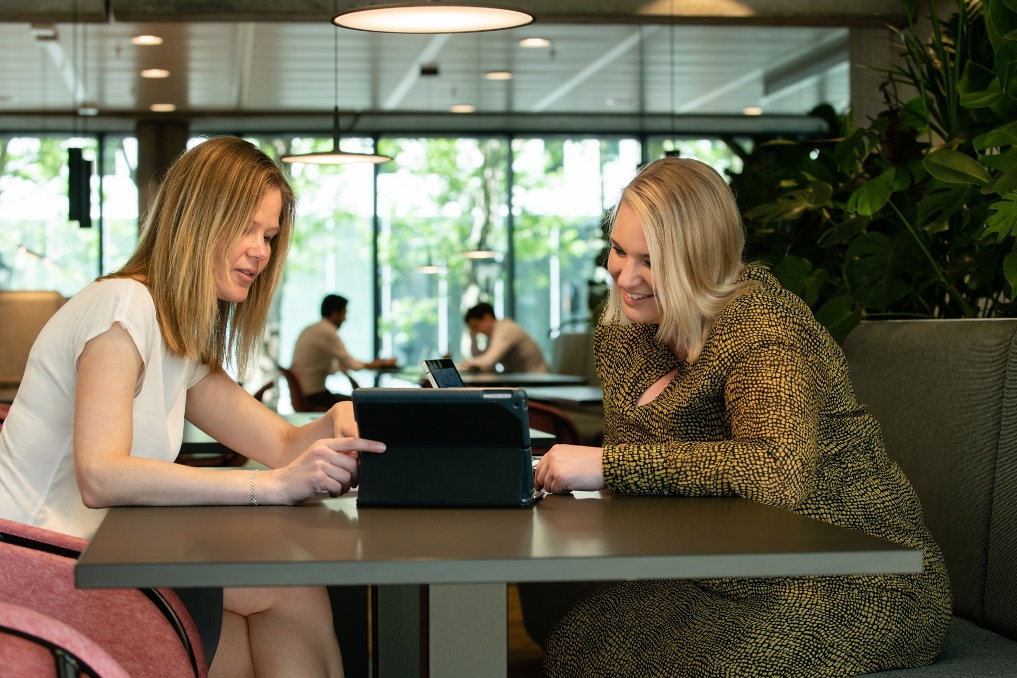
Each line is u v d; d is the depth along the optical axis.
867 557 1.14
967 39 3.09
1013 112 2.65
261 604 1.76
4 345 6.14
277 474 1.53
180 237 1.74
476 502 1.48
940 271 2.84
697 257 1.70
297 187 11.72
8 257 11.08
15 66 9.50
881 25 7.38
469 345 11.91
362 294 11.85
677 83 10.27
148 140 11.28
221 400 2.00
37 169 11.12
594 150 11.92
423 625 1.25
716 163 11.70
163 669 1.46
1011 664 1.72
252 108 11.25
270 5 7.14
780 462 1.52
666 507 1.47
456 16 4.35
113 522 1.37
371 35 8.46
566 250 11.98
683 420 1.73
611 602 1.78
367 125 11.62
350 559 1.10
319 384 9.52
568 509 1.46
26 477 1.71
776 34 8.44
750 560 1.13
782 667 1.55
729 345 1.66
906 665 1.68
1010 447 1.98
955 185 2.69
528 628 3.20
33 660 1.15
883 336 2.43
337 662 1.77
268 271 1.94
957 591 2.07
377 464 1.51
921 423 2.21
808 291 2.96
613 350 1.94
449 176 11.89
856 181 3.23
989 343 2.06
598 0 7.21
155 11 7.16
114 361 1.62
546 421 3.51
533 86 10.44
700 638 1.59
